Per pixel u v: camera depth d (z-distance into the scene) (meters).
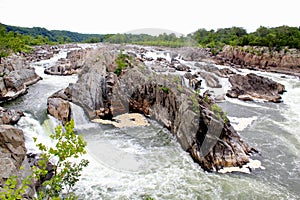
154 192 13.95
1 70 27.72
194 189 14.27
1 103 24.88
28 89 30.05
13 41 50.00
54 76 36.84
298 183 15.13
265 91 34.56
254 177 15.52
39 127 19.52
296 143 20.47
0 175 10.16
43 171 6.94
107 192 13.83
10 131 11.95
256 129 23.25
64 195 13.21
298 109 29.95
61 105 20.69
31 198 10.72
